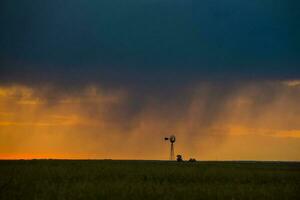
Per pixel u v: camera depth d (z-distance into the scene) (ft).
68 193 279.28
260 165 607.37
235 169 471.62
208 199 273.75
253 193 291.38
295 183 347.97
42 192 284.41
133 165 509.76
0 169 403.13
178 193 285.84
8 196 271.08
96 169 421.59
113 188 293.64
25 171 387.34
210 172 414.21
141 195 275.80
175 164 590.55
